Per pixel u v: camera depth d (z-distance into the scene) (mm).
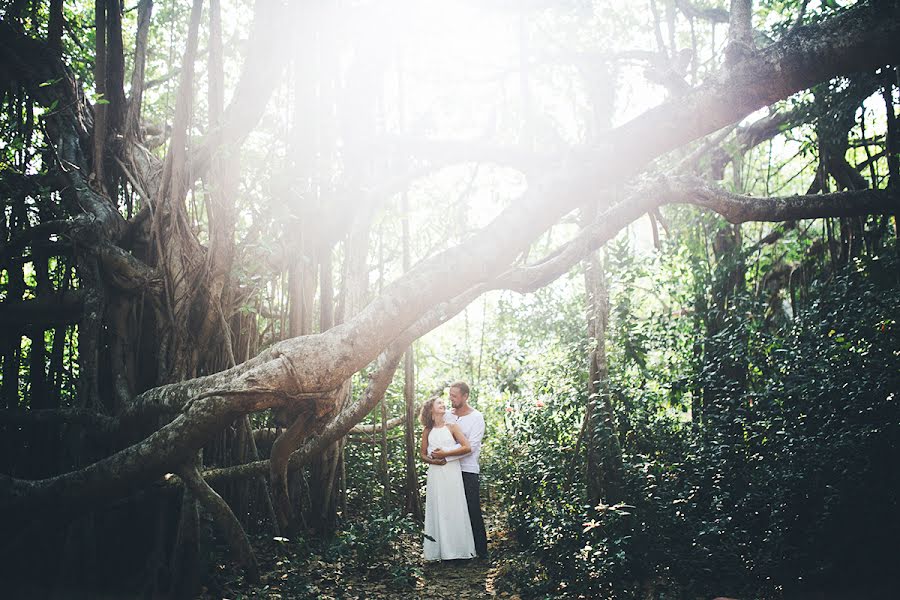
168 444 3357
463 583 4852
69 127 5117
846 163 6406
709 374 5523
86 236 4566
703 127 3104
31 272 5812
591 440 5352
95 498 3592
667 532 4504
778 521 4117
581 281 7770
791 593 3904
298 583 4293
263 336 6219
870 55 2984
